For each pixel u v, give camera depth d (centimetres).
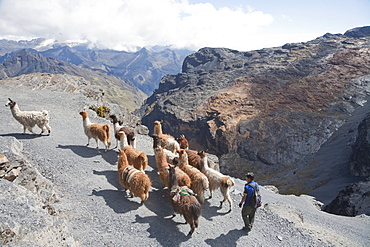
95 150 1222
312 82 9306
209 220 834
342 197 2580
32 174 724
